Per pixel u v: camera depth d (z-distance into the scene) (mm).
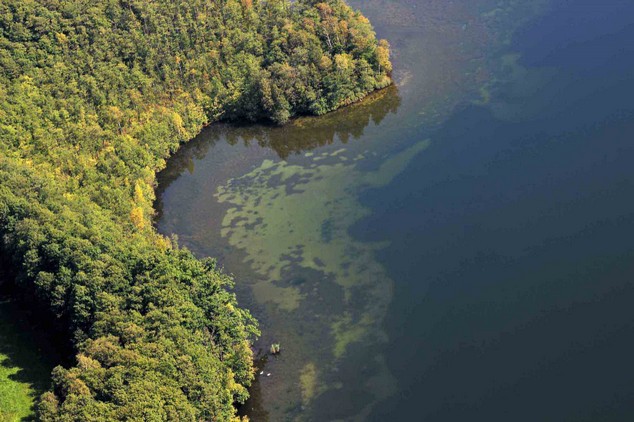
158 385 139625
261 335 173625
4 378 159125
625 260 170125
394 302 175375
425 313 170875
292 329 173750
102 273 166125
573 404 144250
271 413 154000
